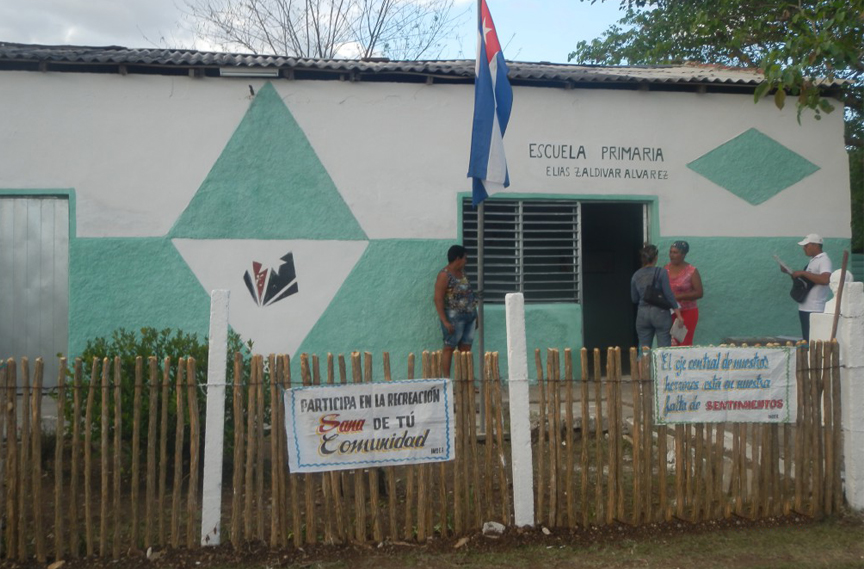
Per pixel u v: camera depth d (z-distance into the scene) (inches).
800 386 215.5
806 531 207.6
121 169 343.3
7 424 184.1
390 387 192.4
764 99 397.4
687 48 620.1
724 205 394.3
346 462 191.2
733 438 214.1
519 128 374.9
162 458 188.2
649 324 343.9
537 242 386.3
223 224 350.6
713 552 194.2
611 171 383.6
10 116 336.8
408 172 365.4
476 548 193.5
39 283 343.0
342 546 192.5
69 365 337.4
